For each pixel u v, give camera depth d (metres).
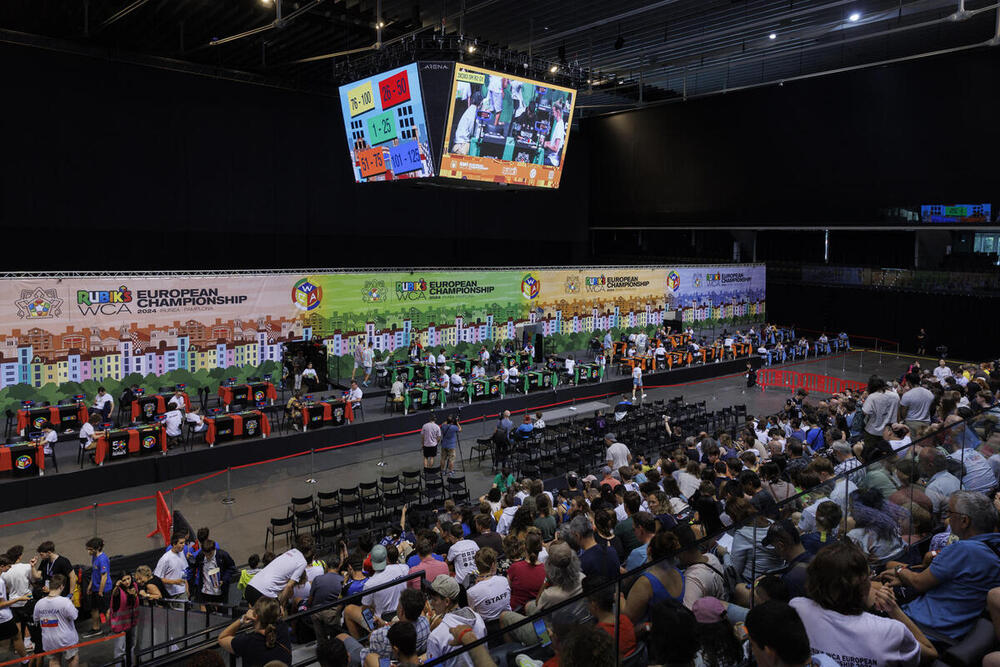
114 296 21.97
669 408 23.50
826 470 7.66
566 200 45.97
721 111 39.84
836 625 3.25
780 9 24.88
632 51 30.92
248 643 5.06
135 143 29.12
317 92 34.28
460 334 30.75
